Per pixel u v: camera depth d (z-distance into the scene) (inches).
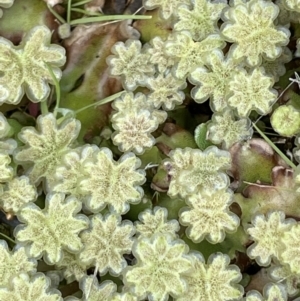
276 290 5.7
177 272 5.7
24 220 5.7
